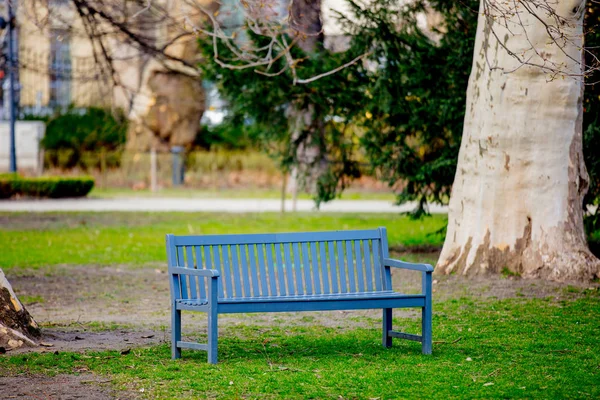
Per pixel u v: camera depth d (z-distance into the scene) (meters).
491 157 12.44
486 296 11.13
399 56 15.36
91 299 11.68
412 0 15.80
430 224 23.09
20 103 44.88
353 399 6.17
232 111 17.56
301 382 6.63
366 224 22.98
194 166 42.03
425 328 7.73
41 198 33.91
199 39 15.92
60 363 7.20
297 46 15.65
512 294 11.21
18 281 13.21
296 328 9.22
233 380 6.67
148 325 9.45
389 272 8.16
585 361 7.47
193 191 39.25
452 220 13.03
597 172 14.58
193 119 42.19
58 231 21.30
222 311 7.15
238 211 27.53
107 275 14.09
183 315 10.30
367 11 15.16
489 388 6.47
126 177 41.56
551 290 11.37
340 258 8.11
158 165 41.47
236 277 7.76
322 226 22.36
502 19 11.75
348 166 18.02
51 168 41.41
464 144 12.88
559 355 7.73
